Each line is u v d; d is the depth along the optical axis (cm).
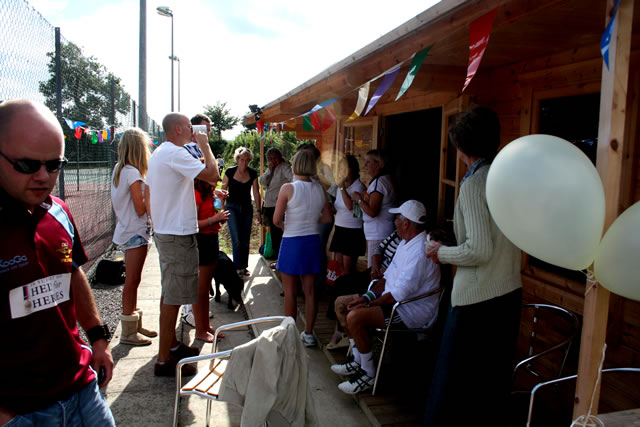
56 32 448
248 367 205
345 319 323
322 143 817
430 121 616
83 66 554
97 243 664
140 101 1045
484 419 216
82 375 156
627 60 133
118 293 548
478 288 207
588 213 134
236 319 480
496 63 332
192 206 321
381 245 386
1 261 131
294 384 216
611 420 164
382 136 573
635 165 238
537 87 304
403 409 283
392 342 326
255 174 618
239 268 621
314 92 447
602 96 139
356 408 301
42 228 145
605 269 138
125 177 382
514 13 189
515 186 141
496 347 211
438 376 221
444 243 271
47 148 133
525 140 149
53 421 144
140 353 386
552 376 290
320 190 379
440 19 215
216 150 3050
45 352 141
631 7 130
